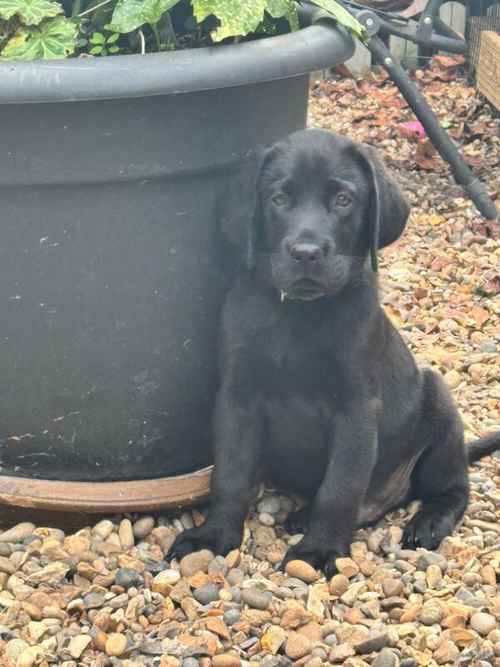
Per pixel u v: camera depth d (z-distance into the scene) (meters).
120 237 1.24
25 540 1.27
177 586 1.21
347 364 1.28
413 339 1.81
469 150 2.55
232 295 1.31
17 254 1.23
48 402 1.28
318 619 1.18
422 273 2.01
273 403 1.33
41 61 1.16
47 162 1.20
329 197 1.26
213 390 1.34
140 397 1.30
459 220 2.20
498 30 2.79
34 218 1.22
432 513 1.37
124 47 1.42
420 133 2.57
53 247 1.23
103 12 1.43
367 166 1.28
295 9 1.35
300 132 1.29
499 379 1.70
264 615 1.17
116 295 1.26
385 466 1.38
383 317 1.33
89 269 1.24
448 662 1.13
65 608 1.17
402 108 2.81
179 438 1.33
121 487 1.30
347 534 1.29
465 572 1.26
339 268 1.25
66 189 1.21
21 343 1.26
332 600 1.21
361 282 1.29
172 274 1.27
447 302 1.93
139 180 1.23
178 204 1.26
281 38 1.25
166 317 1.28
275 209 1.26
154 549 1.29
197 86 1.18
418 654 1.13
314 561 1.27
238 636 1.15
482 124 2.68
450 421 1.40
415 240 2.13
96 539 1.27
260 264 1.29
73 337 1.26
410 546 1.34
